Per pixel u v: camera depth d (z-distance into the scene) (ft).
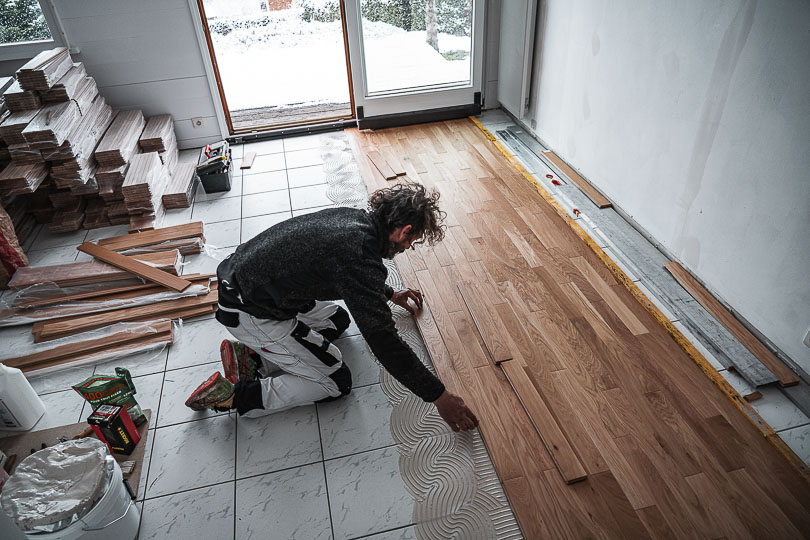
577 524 5.95
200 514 6.28
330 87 17.43
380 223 5.67
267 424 7.27
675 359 7.84
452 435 7.02
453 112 15.35
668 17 8.56
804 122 6.55
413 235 5.74
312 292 5.99
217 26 19.07
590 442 6.75
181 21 12.71
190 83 13.60
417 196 5.63
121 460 6.86
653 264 9.67
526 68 13.44
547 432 6.84
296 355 7.01
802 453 6.56
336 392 7.33
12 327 9.05
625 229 10.62
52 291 9.52
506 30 14.05
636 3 9.25
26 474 5.57
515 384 7.50
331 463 6.77
